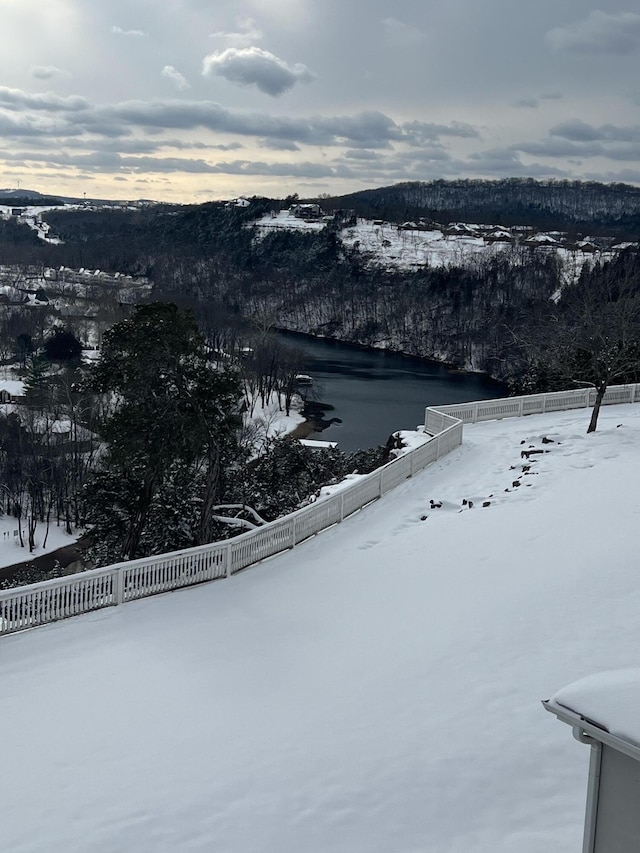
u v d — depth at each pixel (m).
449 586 15.81
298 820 8.38
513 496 22.17
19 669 13.37
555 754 9.05
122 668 13.21
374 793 8.72
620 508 19.25
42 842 8.33
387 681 11.56
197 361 27.34
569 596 13.84
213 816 8.58
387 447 34.59
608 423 30.72
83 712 11.54
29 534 59.84
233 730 10.59
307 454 39.47
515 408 34.12
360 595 16.22
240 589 17.58
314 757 9.60
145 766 9.80
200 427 26.05
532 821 7.94
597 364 29.19
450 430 28.78
